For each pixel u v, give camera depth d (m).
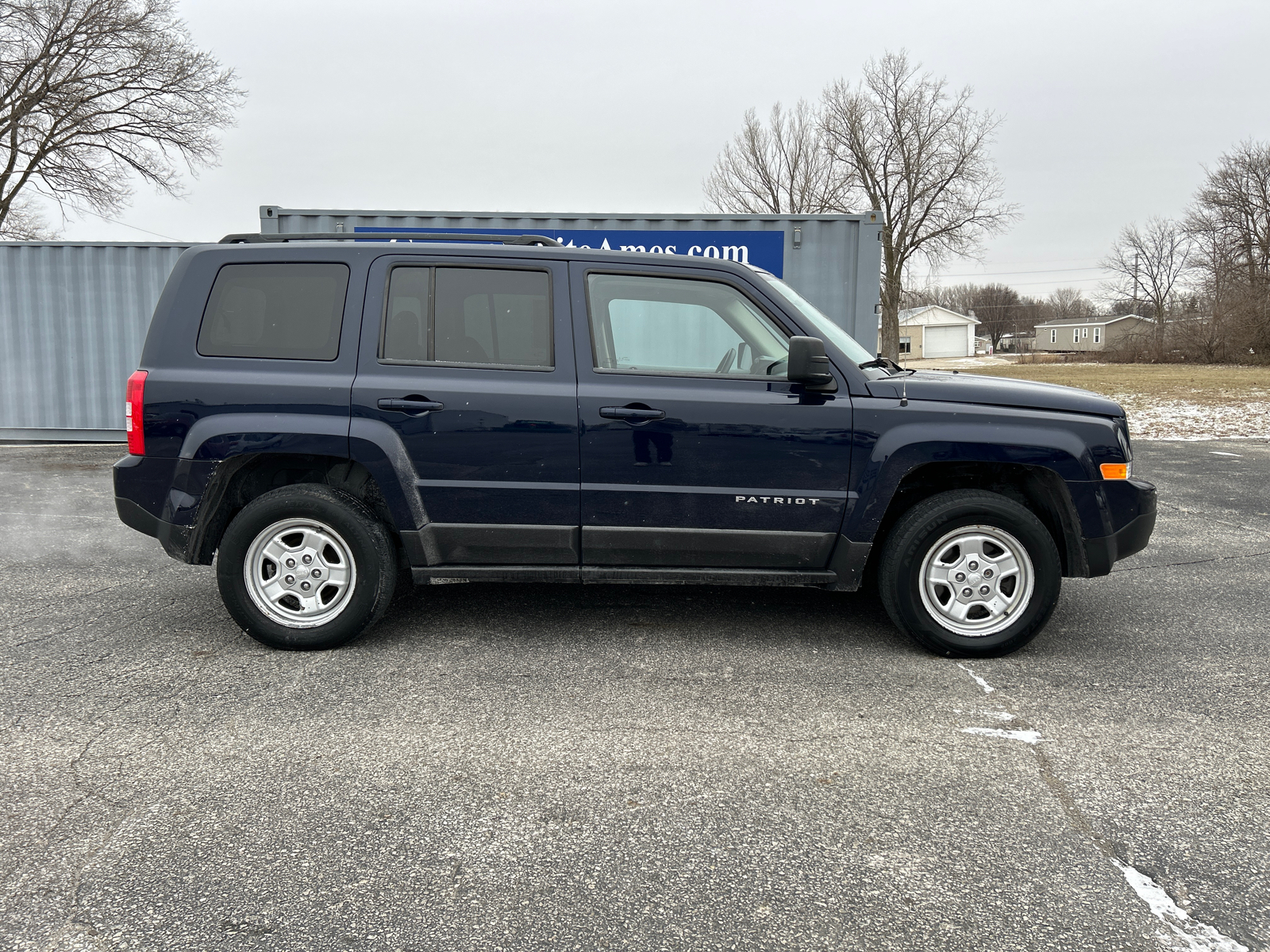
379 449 3.73
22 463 10.00
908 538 3.75
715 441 3.75
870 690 3.48
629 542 3.84
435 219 9.91
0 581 5.08
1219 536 6.48
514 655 3.86
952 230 45.53
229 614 4.45
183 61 26.08
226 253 3.87
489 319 3.85
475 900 2.11
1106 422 3.79
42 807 2.53
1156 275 70.56
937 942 1.97
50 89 25.05
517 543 3.85
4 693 3.39
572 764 2.83
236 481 3.97
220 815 2.49
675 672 3.67
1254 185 47.75
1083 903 2.12
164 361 3.82
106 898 2.10
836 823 2.48
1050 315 110.56
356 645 3.99
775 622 4.38
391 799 2.60
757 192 47.72
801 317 3.87
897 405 3.75
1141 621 4.45
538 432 3.76
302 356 3.81
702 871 2.24
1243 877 2.23
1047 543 3.72
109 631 4.16
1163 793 2.66
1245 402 18.48
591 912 2.07
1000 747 2.98
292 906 2.08
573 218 9.94
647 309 3.88
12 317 11.47
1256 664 3.81
